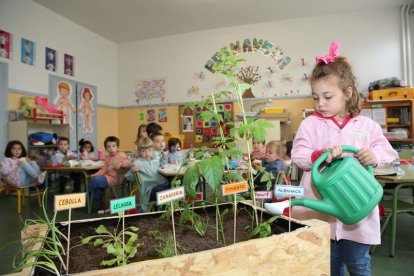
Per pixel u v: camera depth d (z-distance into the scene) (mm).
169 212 1043
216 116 935
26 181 3582
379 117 4812
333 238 1055
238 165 1405
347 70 1012
